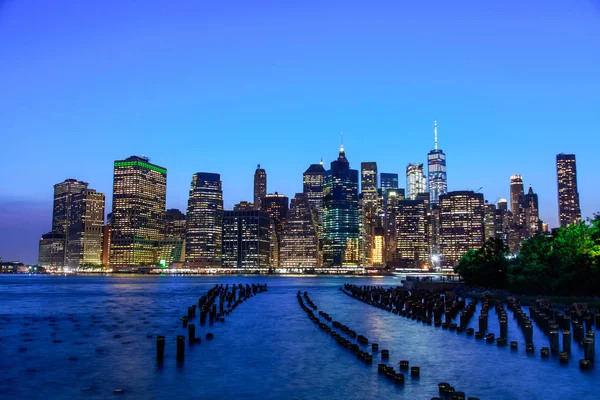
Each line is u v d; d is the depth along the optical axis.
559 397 40.38
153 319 93.88
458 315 97.38
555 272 128.88
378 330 76.69
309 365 51.91
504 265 167.12
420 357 55.25
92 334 73.25
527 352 57.50
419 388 42.88
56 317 97.81
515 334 71.19
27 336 71.50
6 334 73.31
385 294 136.25
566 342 55.78
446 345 62.69
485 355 56.09
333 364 52.34
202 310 89.00
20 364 52.34
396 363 52.50
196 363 52.91
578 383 44.09
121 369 50.19
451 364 51.59
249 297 161.88
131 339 68.56
